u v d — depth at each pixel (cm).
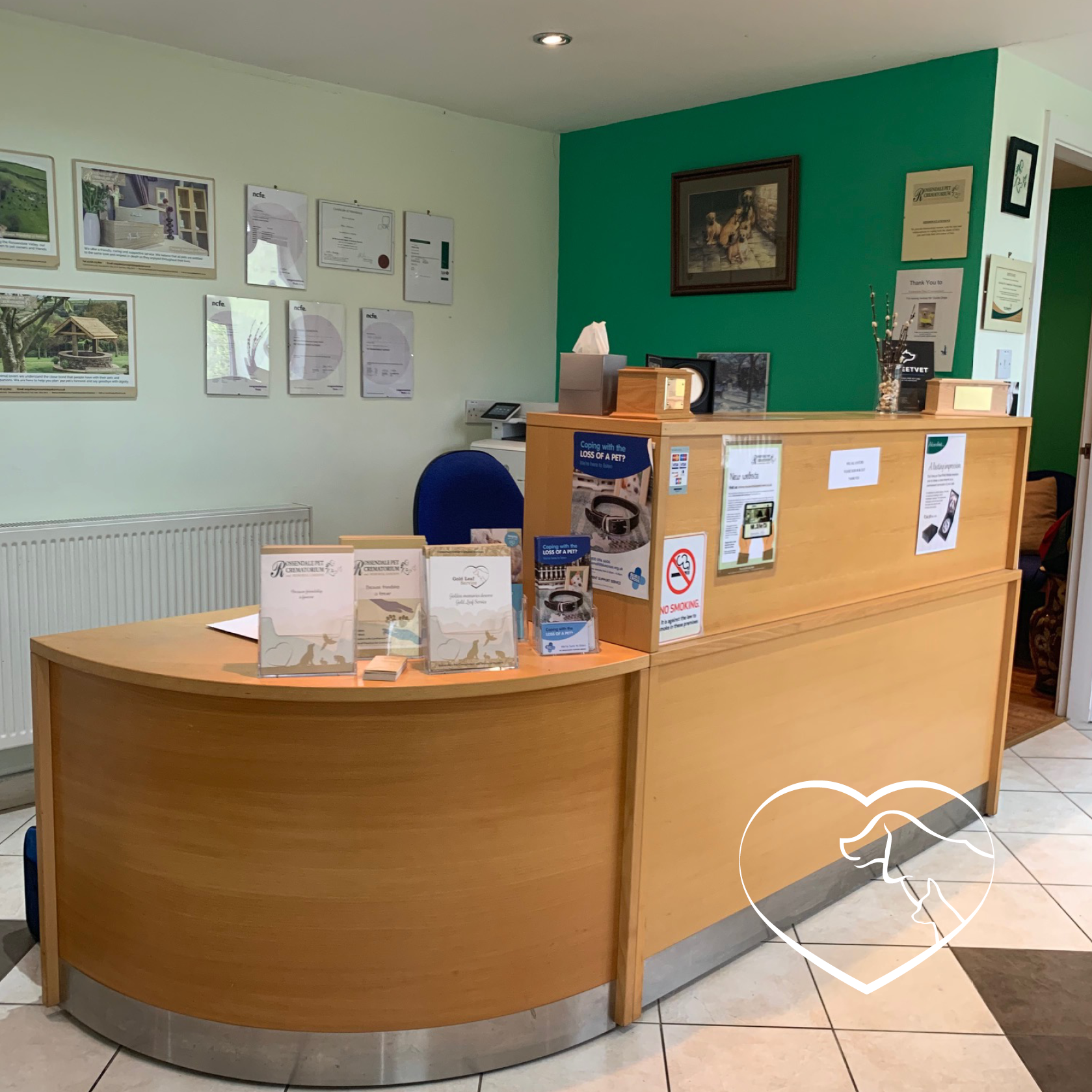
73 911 218
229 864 197
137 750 200
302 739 191
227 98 374
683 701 222
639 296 468
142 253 359
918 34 336
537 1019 210
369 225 422
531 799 202
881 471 269
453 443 468
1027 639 540
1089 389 420
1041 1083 207
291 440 410
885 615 277
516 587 220
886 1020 227
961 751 323
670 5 312
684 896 232
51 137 334
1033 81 372
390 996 200
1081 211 572
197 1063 206
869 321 391
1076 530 428
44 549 333
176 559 367
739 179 420
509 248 479
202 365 380
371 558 204
